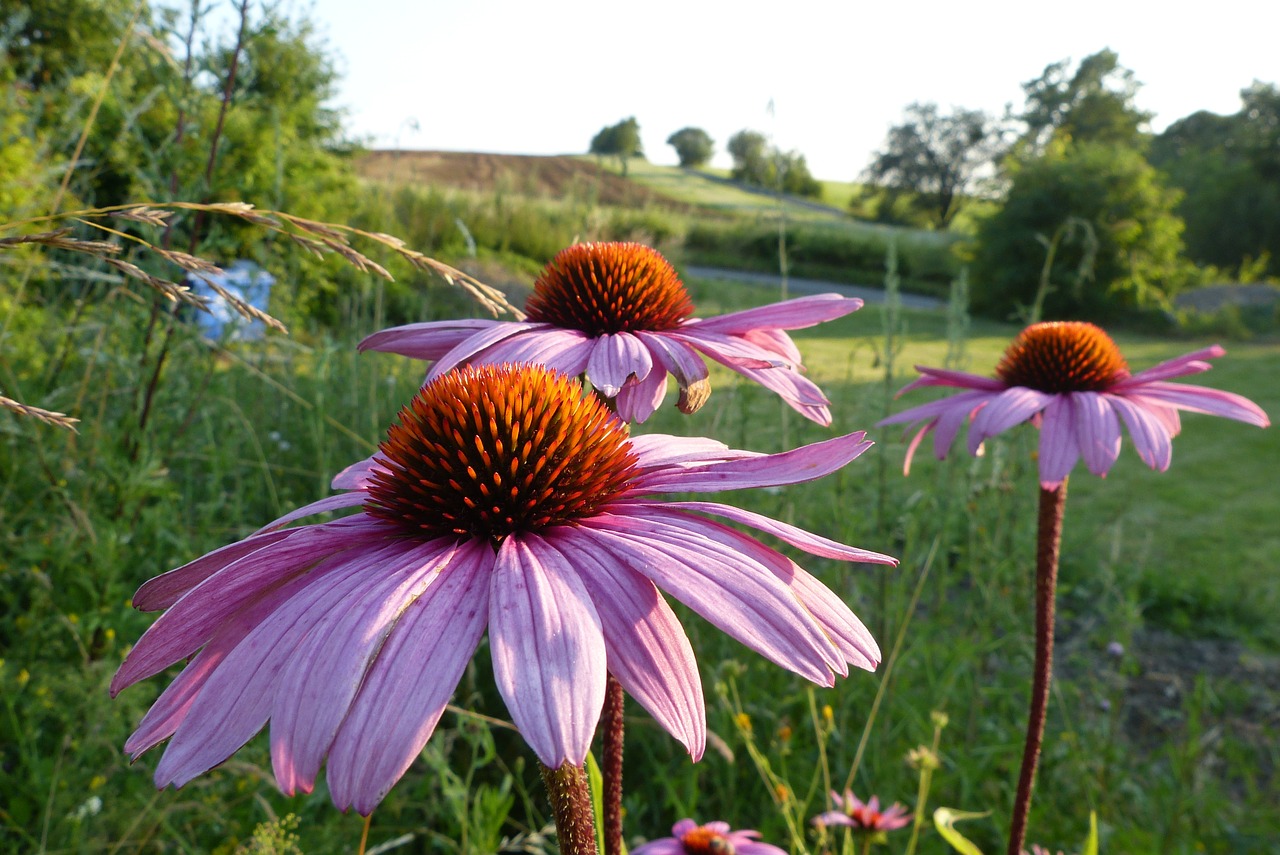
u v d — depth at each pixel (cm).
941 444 267
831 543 112
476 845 234
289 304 487
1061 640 507
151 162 312
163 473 289
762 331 210
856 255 3269
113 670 237
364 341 191
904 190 6838
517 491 115
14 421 279
